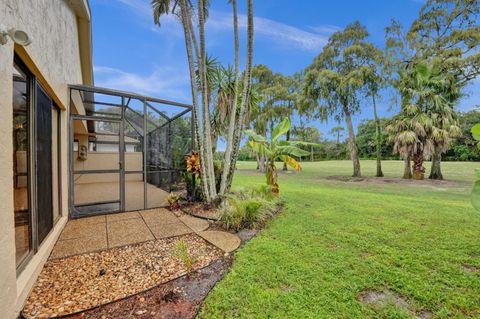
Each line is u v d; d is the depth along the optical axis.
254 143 6.24
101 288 2.15
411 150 11.34
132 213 4.83
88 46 7.13
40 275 2.36
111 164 9.80
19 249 2.24
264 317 1.75
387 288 2.13
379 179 12.35
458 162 22.12
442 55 11.02
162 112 6.34
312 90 14.52
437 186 9.77
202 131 5.10
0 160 1.60
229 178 5.35
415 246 3.06
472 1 10.41
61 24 4.07
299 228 3.82
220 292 2.06
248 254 2.83
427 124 10.44
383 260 2.66
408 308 1.87
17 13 2.06
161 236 3.53
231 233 3.69
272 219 4.35
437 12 11.30
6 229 1.65
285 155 6.23
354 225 3.96
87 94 5.50
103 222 4.19
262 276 2.32
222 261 2.73
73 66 5.61
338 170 19.00
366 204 5.68
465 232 3.59
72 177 4.37
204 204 5.12
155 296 2.04
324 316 1.76
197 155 5.69
